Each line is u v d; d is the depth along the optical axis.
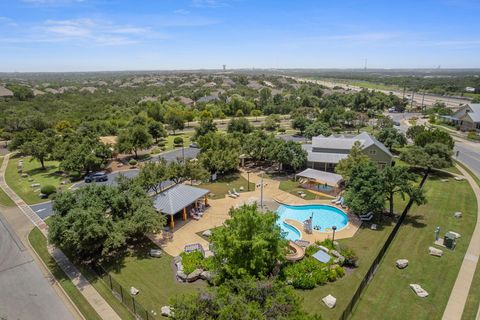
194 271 29.12
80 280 29.25
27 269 31.31
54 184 56.59
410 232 37.69
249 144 63.59
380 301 25.89
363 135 66.31
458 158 71.25
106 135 95.56
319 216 43.75
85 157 59.03
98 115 117.88
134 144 72.38
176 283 28.38
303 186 54.19
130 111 126.00
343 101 152.88
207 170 56.06
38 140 72.69
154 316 24.34
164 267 30.94
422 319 23.95
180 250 34.09
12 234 38.53
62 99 165.12
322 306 25.33
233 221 27.28
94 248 30.33
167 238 36.66
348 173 47.38
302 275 28.11
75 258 32.91
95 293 27.36
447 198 48.19
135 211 34.94
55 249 34.66
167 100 157.25
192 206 44.53
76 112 128.62
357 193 40.09
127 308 25.34
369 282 28.25
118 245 30.22
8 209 46.16
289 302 19.05
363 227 39.41
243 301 18.92
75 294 27.25
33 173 63.66
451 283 28.19
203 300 19.02
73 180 58.75
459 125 104.56
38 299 26.97
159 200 39.94
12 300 26.84
